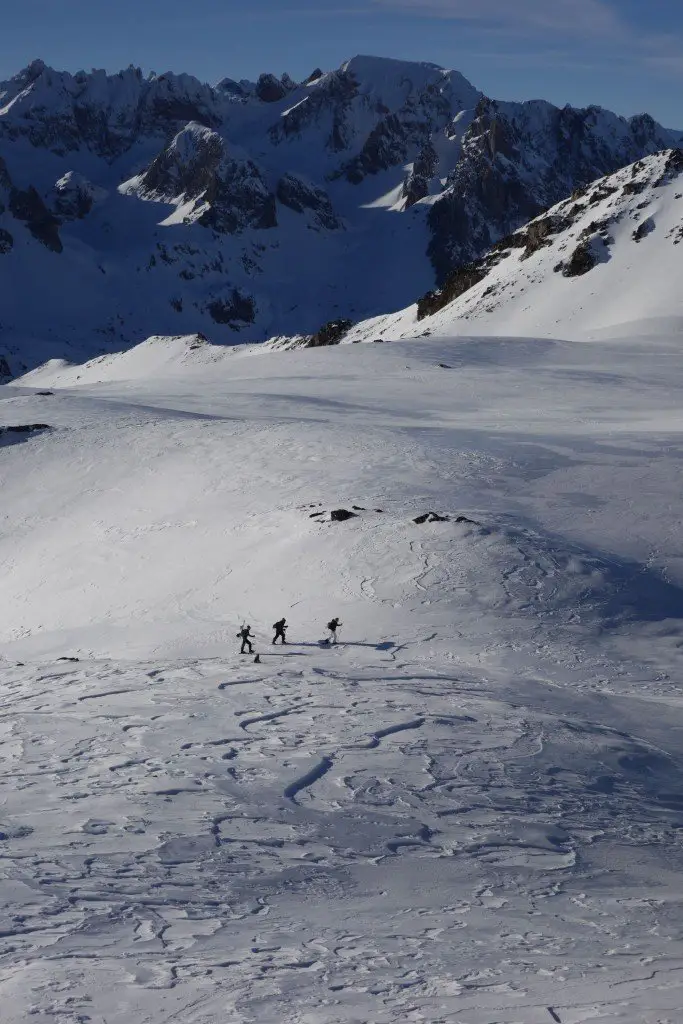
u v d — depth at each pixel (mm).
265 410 78000
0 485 54250
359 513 39750
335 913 9445
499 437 57312
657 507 40344
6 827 11547
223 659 26328
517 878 11227
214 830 11875
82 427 64688
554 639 28281
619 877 11680
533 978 7527
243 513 43312
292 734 17203
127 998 6797
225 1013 6531
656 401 83188
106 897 9305
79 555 42250
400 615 30359
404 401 86062
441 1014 6531
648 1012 6543
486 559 33750
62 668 25766
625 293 182250
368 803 13617
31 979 7113
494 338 131250
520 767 16125
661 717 21406
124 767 14734
